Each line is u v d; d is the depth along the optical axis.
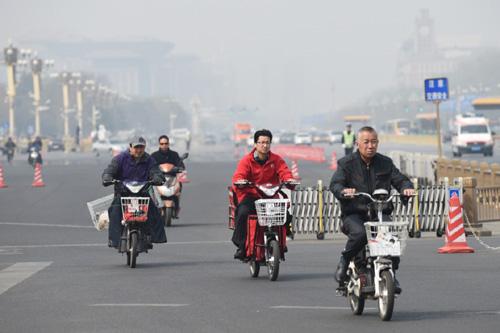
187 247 51.00
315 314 29.17
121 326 27.31
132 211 40.97
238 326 27.22
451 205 46.56
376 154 29.03
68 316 29.06
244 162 36.94
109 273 39.78
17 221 68.62
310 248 49.69
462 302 31.16
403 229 27.61
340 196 28.47
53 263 44.00
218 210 76.69
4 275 39.47
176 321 28.08
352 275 28.70
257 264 37.59
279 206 36.25
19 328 27.12
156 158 64.19
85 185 109.88
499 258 43.66
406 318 28.33
